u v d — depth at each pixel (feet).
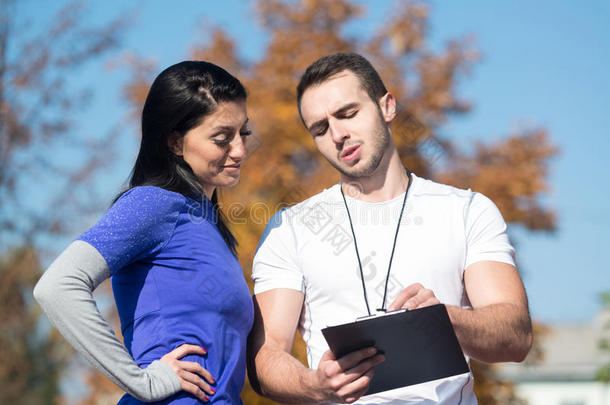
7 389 56.39
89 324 10.59
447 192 13.93
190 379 11.04
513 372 106.93
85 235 11.07
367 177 13.98
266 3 54.29
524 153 53.06
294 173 44.21
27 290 57.62
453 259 13.30
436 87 53.06
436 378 11.04
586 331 122.21
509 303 12.41
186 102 12.15
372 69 14.14
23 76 56.13
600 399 106.93
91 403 53.52
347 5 54.34
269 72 51.13
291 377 12.28
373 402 12.78
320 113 13.75
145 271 11.62
